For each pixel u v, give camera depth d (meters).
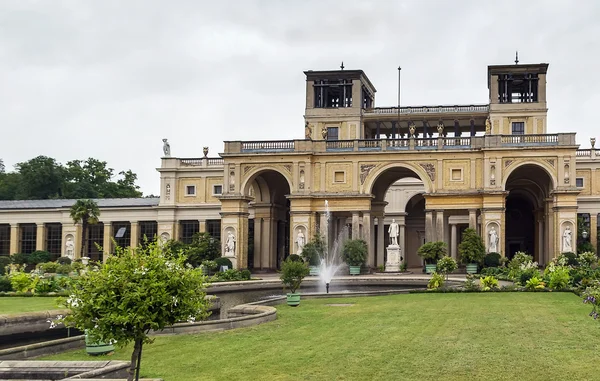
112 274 13.81
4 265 69.38
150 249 14.59
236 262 66.88
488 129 64.56
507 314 27.17
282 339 21.77
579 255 60.62
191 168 79.06
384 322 25.34
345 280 52.66
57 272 59.03
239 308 29.59
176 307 14.05
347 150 66.06
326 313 29.27
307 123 78.06
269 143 67.62
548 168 62.22
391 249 65.38
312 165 66.88
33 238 83.12
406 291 40.19
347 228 70.94
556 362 17.02
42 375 16.19
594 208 72.56
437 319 25.88
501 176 62.81
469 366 16.75
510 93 75.62
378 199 71.00
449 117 77.56
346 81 79.81
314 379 15.84
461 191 63.66
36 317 26.17
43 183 103.88
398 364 17.16
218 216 78.12
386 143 65.94
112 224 81.25
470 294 38.38
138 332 13.79
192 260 67.69
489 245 62.31
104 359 19.41
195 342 21.69
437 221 64.31
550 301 32.72
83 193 107.50
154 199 83.94
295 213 66.19
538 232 74.69
